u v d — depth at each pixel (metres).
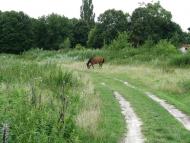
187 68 41.12
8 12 108.50
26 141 10.55
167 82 28.36
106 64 49.16
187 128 15.52
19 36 107.75
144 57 51.12
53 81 22.69
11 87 18.38
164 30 101.88
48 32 112.56
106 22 107.50
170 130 14.74
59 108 15.36
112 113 17.70
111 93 24.38
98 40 107.25
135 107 19.58
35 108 13.50
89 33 111.81
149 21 101.06
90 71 42.03
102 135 12.97
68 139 11.71
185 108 19.77
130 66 44.53
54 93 19.48
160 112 18.42
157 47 58.03
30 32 110.12
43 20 115.62
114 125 15.20
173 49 58.06
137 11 103.06
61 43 108.56
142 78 33.25
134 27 100.88
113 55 57.06
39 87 20.53
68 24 117.00
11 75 22.47
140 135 14.00
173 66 42.78
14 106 13.54
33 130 11.02
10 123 11.34
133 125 15.55
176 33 95.19
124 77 35.31
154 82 30.30
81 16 131.88
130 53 57.12
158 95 24.03
